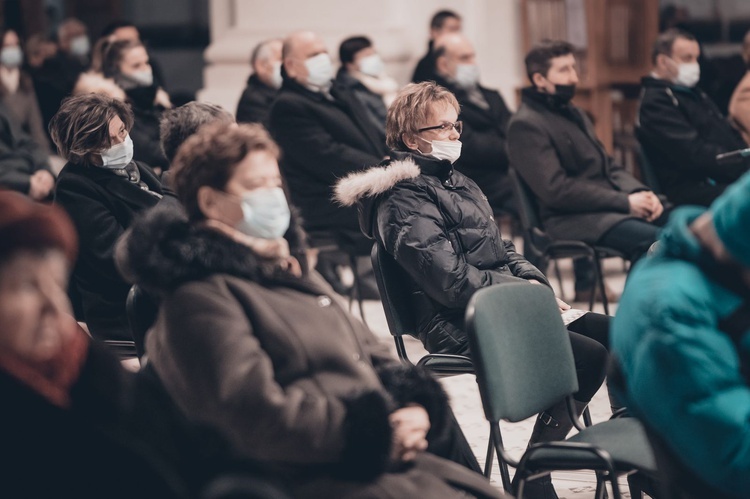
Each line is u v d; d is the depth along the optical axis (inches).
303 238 174.4
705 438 127.9
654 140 405.7
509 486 179.8
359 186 237.6
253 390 145.2
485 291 179.3
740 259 127.9
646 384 130.4
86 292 256.7
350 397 150.6
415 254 232.2
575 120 373.1
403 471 155.1
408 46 551.5
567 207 357.4
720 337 129.2
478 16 572.4
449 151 246.7
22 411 110.6
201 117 234.1
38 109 534.9
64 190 257.3
